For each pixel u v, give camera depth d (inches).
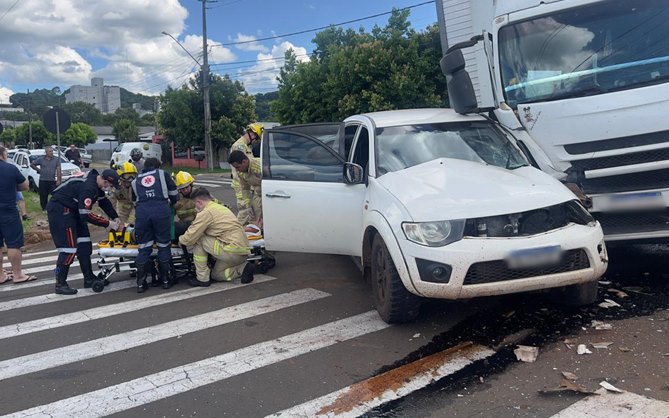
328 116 934.4
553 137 213.8
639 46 212.5
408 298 181.5
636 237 198.5
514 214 164.4
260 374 160.9
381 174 207.2
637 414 125.4
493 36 244.2
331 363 165.5
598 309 190.9
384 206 185.8
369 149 218.2
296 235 233.9
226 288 258.4
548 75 224.1
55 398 151.5
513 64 235.1
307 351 175.6
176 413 140.2
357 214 215.8
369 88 854.5
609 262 245.8
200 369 166.6
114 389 155.6
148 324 211.6
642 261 242.8
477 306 203.9
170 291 258.4
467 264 159.3
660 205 198.1
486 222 163.6
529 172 197.3
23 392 156.4
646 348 158.6
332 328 195.0
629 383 140.0
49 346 193.2
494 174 189.3
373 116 241.6
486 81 295.1
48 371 170.9
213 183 994.1
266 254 285.3
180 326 207.0
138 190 255.1
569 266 165.3
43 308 241.1
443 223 165.0
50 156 582.6
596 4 223.9
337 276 269.7
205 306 231.0
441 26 363.6
